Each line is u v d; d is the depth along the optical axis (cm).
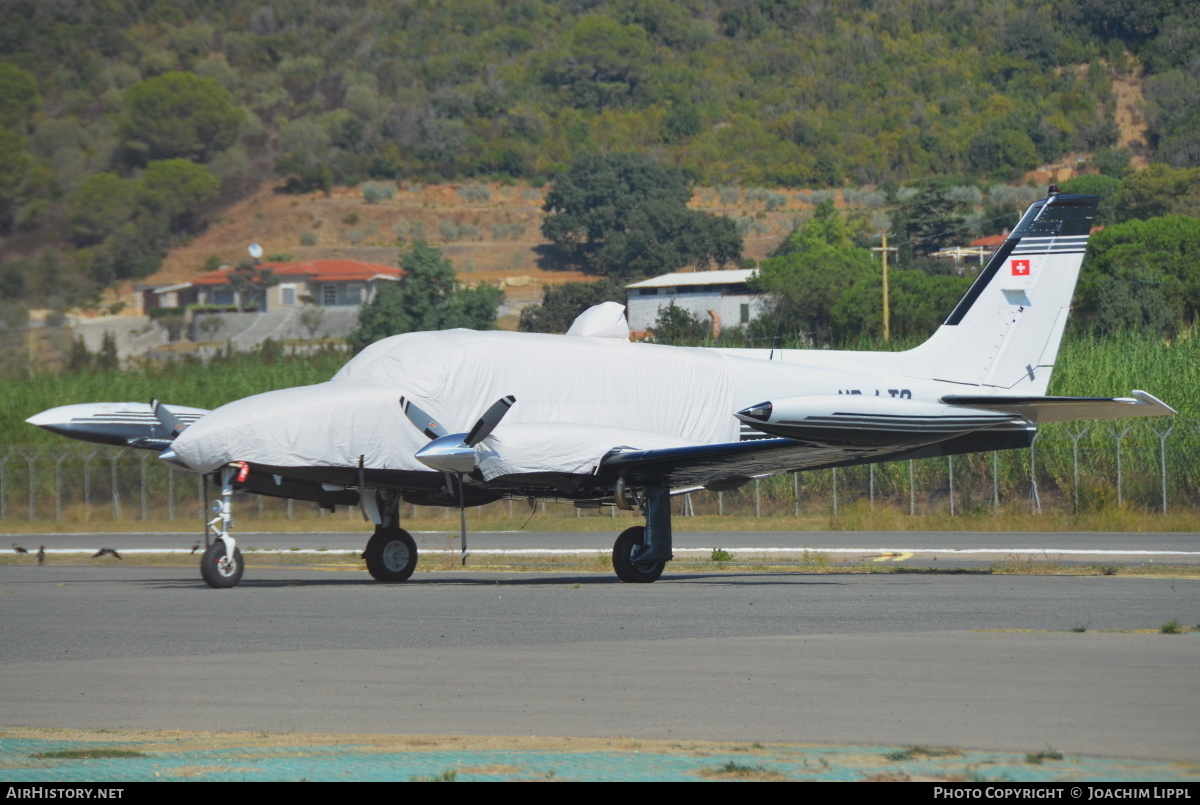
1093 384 13188
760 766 2134
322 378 16950
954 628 3941
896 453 7006
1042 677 2983
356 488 6172
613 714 2616
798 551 8050
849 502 12975
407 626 4100
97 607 4850
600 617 4312
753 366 7094
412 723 2548
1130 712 2573
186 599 5181
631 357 6725
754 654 3391
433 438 6078
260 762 2195
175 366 18450
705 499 13125
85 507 13600
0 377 17850
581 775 2080
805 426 5691
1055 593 5194
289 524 12256
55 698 2867
